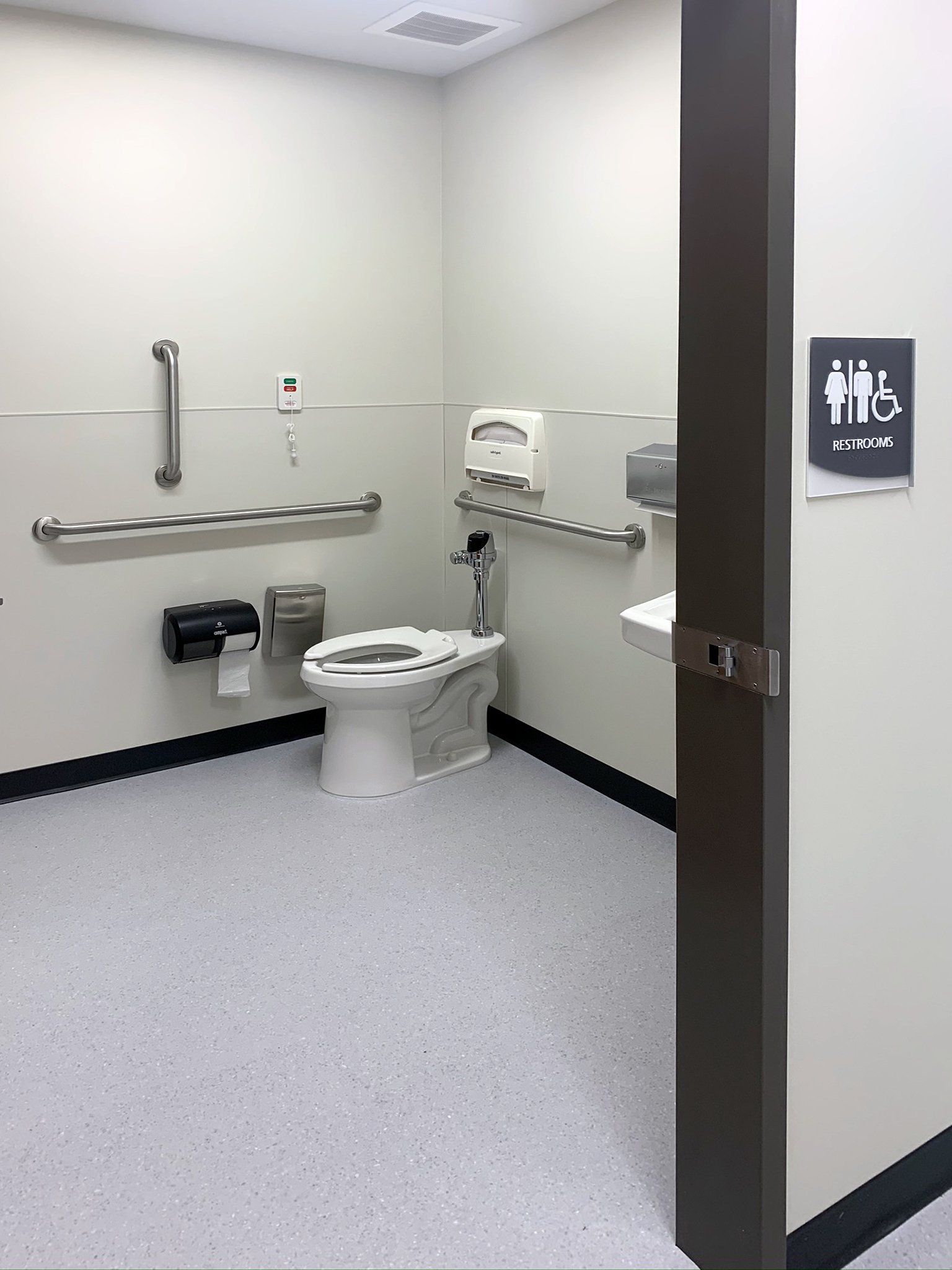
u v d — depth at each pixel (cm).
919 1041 165
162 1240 166
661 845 302
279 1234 167
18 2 292
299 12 299
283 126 343
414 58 345
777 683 135
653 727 312
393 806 329
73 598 332
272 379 355
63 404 320
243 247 342
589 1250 163
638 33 282
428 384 389
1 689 325
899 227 138
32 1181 178
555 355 330
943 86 139
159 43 317
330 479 374
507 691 379
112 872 288
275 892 276
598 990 232
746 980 144
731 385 134
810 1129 152
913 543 149
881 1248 164
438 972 239
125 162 318
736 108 127
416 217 375
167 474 338
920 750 156
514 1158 183
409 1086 201
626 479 308
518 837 308
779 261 127
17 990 233
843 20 128
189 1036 217
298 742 386
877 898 155
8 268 305
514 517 351
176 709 358
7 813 325
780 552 134
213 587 357
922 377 145
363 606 390
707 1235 157
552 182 321
